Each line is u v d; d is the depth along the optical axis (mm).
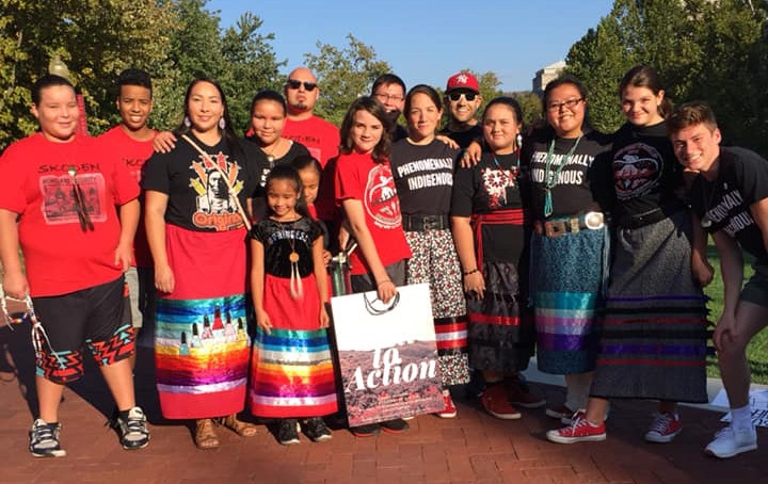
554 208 4566
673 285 4332
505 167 4805
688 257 4316
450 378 4906
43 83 4262
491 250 4844
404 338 4668
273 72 39000
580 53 38406
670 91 31234
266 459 4367
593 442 4496
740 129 27062
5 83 17797
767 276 4145
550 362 4641
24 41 18312
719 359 4219
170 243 4520
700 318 4328
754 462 4129
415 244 4836
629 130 4438
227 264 4551
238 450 4531
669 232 4324
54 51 18094
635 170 4324
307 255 4574
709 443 4273
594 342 4586
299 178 4559
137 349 7363
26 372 6625
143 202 5078
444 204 4863
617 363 4406
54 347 4410
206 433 4605
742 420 4246
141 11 20344
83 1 17875
